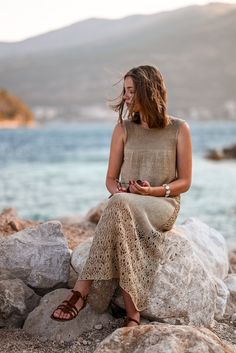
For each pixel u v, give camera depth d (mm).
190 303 4633
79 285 4445
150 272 4566
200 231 5891
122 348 3904
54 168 30938
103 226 4410
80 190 20547
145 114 4777
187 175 4863
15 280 4957
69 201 17672
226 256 5910
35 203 17312
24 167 31844
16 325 4746
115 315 4871
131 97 4785
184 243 4824
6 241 5297
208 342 3902
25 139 82562
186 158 4863
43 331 4531
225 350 3916
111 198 4484
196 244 5656
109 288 4633
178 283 4625
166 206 4668
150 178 4840
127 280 4363
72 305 4383
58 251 5172
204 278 4766
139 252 4473
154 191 4641
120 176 5020
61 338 4453
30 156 41625
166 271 4641
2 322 4711
